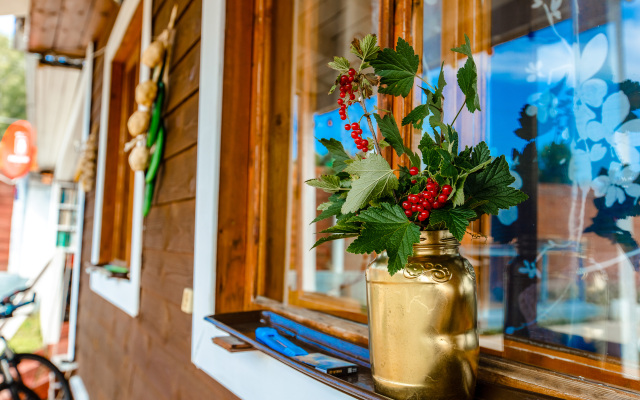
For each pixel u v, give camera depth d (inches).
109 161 117.8
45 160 372.8
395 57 23.6
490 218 36.3
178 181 63.9
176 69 67.9
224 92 52.9
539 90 35.7
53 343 209.2
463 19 36.1
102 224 117.2
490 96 36.4
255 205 52.1
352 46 25.0
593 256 32.3
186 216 60.3
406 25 34.1
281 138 56.5
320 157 62.2
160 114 71.3
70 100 220.5
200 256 53.4
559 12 34.8
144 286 78.5
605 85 32.8
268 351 33.1
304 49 58.1
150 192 72.6
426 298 21.6
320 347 36.3
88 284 142.5
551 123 34.9
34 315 343.9
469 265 23.1
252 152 53.1
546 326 32.4
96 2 116.8
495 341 31.8
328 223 66.4
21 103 824.9
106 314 113.0
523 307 33.7
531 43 36.0
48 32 142.0
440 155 21.5
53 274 221.0
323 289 61.7
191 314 57.1
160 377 67.7
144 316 77.5
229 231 52.0
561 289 32.9
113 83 119.2
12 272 461.1
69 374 161.5
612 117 32.3
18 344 294.4
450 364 21.6
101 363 115.6
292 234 58.1
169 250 66.2
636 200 30.9
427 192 21.3
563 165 34.3
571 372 27.1
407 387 21.9
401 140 25.0
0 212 469.1
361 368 30.9
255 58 54.1
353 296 60.2
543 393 23.4
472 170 20.0
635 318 29.9
